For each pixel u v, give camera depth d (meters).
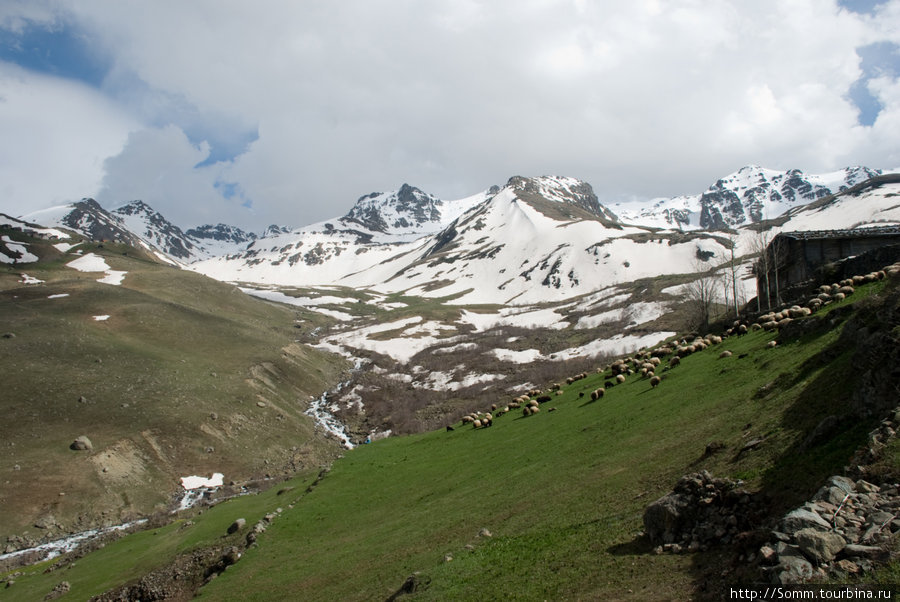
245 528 46.97
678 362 51.91
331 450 104.50
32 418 88.44
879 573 13.02
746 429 25.75
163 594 39.44
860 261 52.66
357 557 33.44
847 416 20.41
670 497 20.08
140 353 121.00
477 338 179.00
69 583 47.56
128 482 82.00
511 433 52.38
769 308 62.09
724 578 15.63
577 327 175.88
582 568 20.05
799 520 15.04
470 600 20.81
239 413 107.75
